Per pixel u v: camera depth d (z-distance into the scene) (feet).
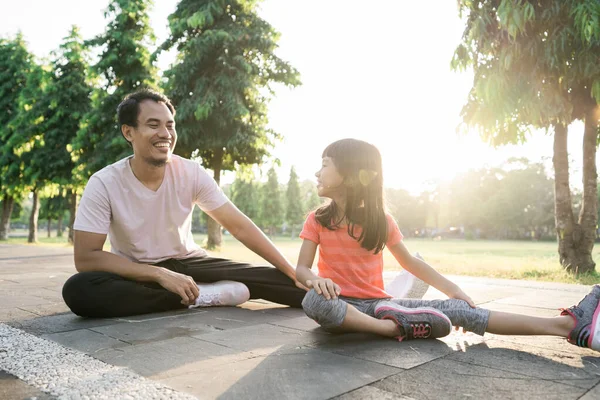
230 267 10.71
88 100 53.21
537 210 199.11
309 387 4.89
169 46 46.26
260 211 179.93
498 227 211.61
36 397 4.57
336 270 7.54
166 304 9.74
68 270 20.47
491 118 20.07
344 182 7.32
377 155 7.40
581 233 20.43
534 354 6.29
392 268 21.48
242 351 6.48
